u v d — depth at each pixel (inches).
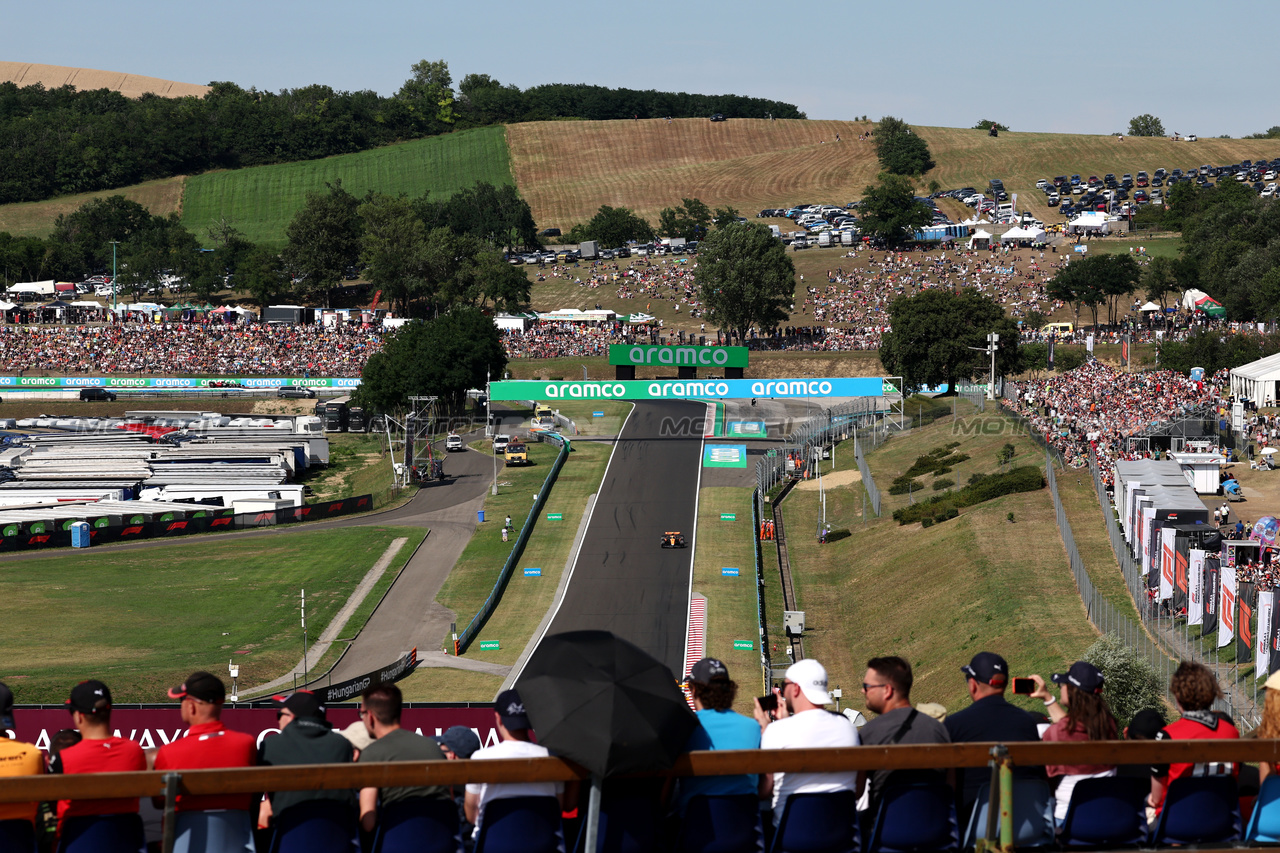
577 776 328.5
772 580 3491.6
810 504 4227.4
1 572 3690.9
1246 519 2844.5
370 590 3513.8
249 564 3801.7
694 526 4050.2
